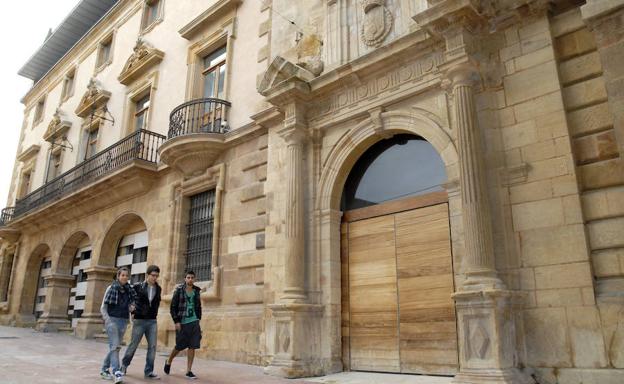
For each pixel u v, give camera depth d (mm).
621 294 5285
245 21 12383
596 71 6016
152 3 17516
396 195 8305
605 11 5457
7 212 23219
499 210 6301
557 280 5719
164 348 11461
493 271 5922
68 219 17984
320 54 9703
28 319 19781
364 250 8438
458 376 5688
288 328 7977
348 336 8258
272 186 9945
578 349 5426
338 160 8805
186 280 7406
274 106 9844
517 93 6531
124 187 14430
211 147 11539
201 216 12180
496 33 6895
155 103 15031
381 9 8742
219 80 13086
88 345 12641
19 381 6078
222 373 7832
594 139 5895
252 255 10109
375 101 8289
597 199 5699
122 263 15438
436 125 7387
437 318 7191
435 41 7449
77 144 19234
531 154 6238
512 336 5727
